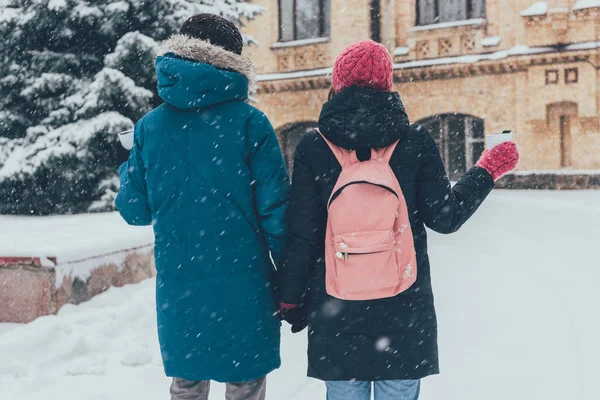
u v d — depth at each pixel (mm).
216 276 2445
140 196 2627
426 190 2338
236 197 2467
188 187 2451
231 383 2564
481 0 22484
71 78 12422
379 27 23609
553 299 5434
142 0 12188
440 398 3479
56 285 5012
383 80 2330
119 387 3742
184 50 2432
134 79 12062
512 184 21750
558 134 21688
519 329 4633
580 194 18297
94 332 4629
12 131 12578
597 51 20969
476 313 5082
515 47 21969
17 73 12336
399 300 2283
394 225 2270
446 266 7055
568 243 8445
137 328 4914
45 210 12148
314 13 24359
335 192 2258
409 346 2281
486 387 3604
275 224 2492
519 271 6656
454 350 4246
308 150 2348
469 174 2473
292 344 4598
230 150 2455
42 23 11922
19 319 5074
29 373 3979
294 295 2404
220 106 2482
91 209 11766
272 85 24875
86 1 12070
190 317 2445
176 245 2467
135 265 6086
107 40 12492
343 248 2209
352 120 2268
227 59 2465
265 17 24719
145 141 2535
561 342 4309
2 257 5066
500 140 2492
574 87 21328
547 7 21328
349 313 2293
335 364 2307
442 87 23047
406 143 2316
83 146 11648
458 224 2389
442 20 23047
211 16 2510
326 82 24109
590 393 3469
